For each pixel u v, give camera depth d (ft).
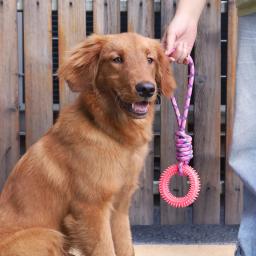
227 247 7.45
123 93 6.06
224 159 8.05
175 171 6.70
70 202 6.31
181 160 6.62
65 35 7.57
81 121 6.25
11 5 7.50
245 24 5.86
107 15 7.57
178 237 8.35
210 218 7.93
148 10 7.58
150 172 7.84
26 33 7.55
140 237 8.35
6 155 7.72
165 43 6.41
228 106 7.72
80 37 7.57
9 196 6.41
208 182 7.84
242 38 5.89
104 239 6.27
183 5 6.45
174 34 6.32
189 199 6.66
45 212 6.32
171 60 6.49
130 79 6.02
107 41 6.25
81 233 6.27
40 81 7.64
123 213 6.63
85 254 6.33
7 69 7.59
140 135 6.36
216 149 7.78
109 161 6.21
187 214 8.11
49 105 7.68
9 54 7.57
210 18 7.57
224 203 8.00
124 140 6.27
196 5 6.44
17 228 6.25
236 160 5.92
